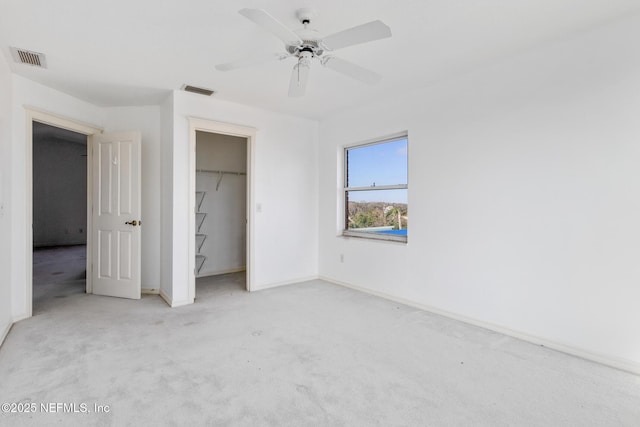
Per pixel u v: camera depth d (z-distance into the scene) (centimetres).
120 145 387
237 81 330
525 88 271
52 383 201
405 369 224
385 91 361
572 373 220
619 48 225
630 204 223
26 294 314
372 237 422
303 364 229
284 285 452
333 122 462
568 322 250
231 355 242
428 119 345
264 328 295
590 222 239
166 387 199
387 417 174
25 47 258
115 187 389
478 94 303
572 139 247
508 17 219
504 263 287
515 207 279
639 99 218
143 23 225
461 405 184
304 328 295
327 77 321
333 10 208
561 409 181
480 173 302
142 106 406
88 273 405
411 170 362
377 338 275
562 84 251
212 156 529
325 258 479
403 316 329
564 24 228
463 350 253
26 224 314
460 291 319
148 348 251
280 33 191
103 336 273
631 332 223
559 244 255
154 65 292
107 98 378
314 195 487
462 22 224
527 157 271
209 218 527
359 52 268
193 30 234
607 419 173
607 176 231
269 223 439
